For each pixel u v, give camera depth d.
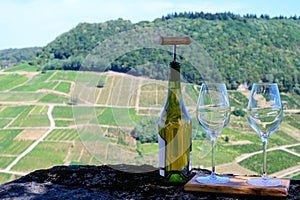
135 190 1.21
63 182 1.29
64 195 1.17
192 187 1.18
